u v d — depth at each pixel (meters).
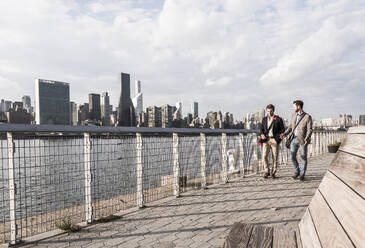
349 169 1.24
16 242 2.76
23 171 2.74
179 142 4.93
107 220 3.48
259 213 3.77
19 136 2.69
